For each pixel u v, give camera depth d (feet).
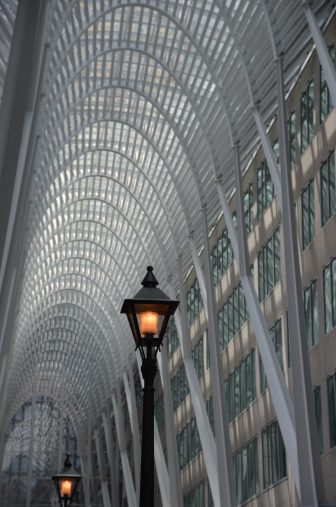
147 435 32.19
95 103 111.24
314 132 77.10
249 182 101.65
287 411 71.05
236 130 87.66
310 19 64.13
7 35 49.24
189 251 124.67
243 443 103.09
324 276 74.02
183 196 112.78
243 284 81.87
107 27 95.30
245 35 79.46
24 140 40.73
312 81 77.66
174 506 109.29
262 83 78.95
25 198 62.95
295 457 66.90
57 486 77.46
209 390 124.26
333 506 56.65
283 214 63.93
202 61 91.91
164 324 33.76
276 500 87.71
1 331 49.62
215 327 91.56
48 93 83.92
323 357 73.36
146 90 104.06
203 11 85.05
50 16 67.00
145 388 33.04
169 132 108.37
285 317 86.63
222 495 83.10
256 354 99.04
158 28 92.79
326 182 73.92
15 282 75.56
